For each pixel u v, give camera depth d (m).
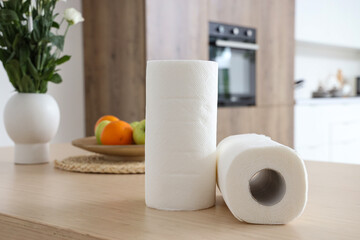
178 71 0.66
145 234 0.55
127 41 2.77
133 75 2.75
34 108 1.16
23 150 1.19
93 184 0.90
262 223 0.60
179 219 0.63
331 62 5.05
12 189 0.86
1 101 2.67
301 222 0.61
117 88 2.85
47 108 1.18
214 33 3.12
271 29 3.62
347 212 0.66
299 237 0.54
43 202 0.74
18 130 1.16
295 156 0.59
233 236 0.54
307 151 3.99
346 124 4.41
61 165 1.09
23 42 1.13
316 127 4.06
